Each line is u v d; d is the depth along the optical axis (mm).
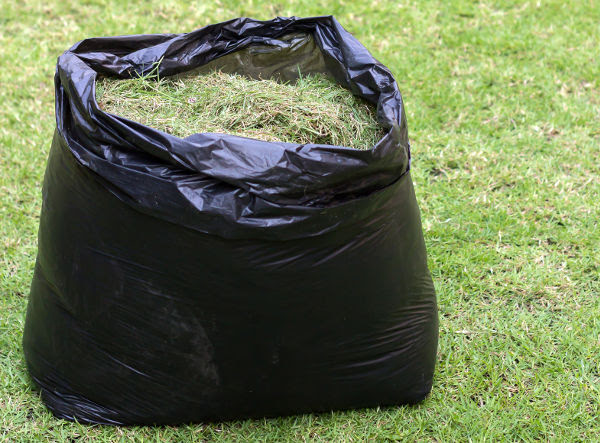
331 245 1816
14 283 2725
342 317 1945
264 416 2154
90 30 4719
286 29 2340
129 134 1738
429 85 4152
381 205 1855
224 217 1712
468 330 2549
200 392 2031
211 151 1703
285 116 2025
